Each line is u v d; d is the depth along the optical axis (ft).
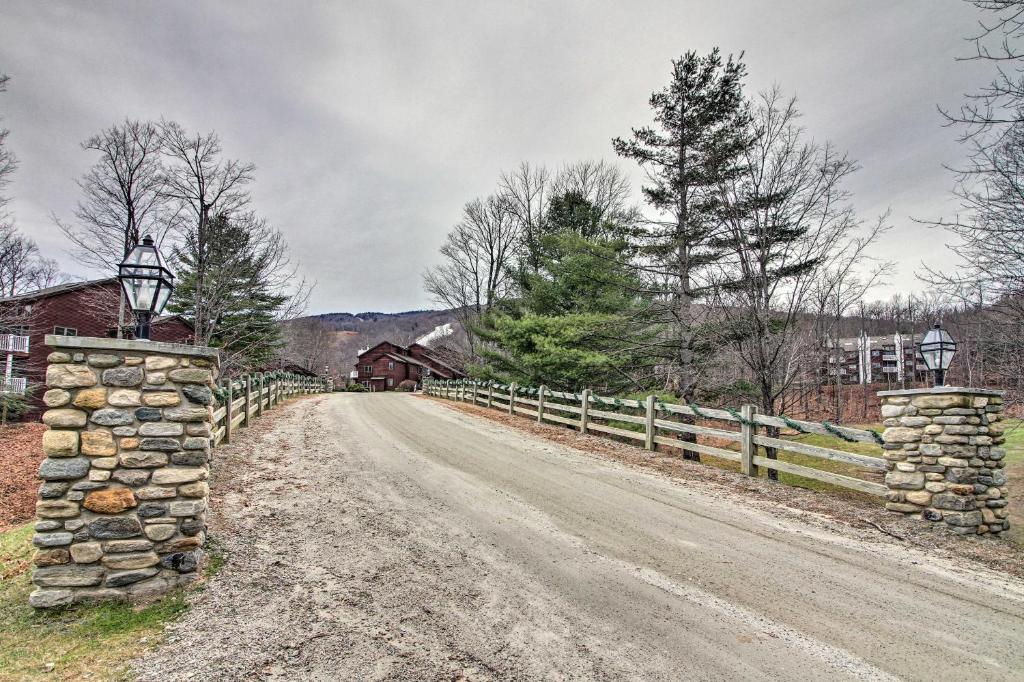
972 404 18.56
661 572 14.10
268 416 45.09
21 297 67.56
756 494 22.45
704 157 35.96
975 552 16.24
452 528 17.29
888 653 10.28
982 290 24.07
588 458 29.94
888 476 20.02
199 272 50.55
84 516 11.91
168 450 12.64
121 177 52.75
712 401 44.65
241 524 16.89
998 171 21.35
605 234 58.29
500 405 58.44
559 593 12.71
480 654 10.01
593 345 44.65
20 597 12.22
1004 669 9.78
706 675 9.43
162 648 10.04
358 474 24.38
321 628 10.85
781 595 12.83
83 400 12.09
